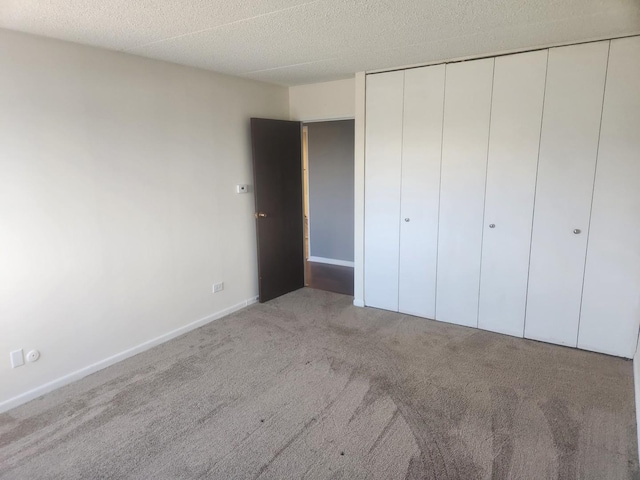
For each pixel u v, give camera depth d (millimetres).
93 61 2879
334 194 6070
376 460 2105
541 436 2266
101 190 2996
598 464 2055
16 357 2621
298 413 2508
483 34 2750
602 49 2855
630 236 2977
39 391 2746
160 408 2586
